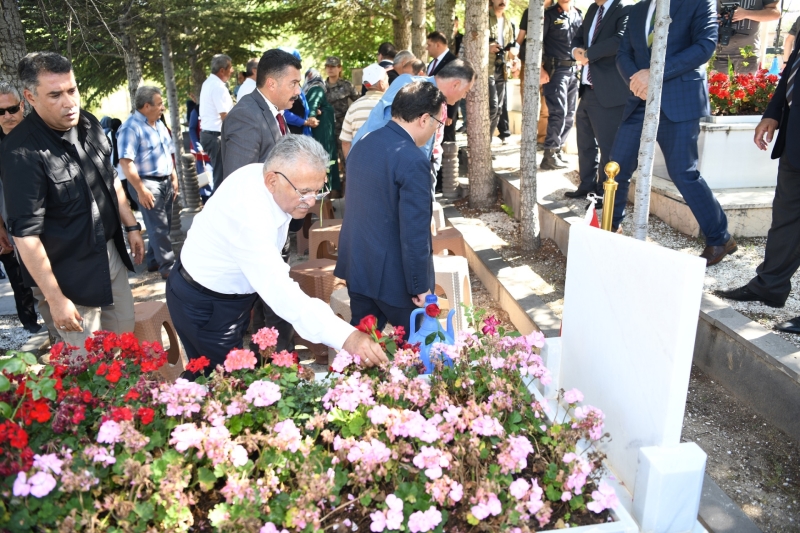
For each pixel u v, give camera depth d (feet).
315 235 18.58
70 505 5.98
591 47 18.22
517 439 6.65
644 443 6.97
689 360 6.35
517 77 35.47
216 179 26.37
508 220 22.44
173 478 6.16
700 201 14.37
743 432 10.86
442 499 6.16
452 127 29.63
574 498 6.53
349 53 54.75
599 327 7.80
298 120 24.94
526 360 7.95
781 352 10.77
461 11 50.88
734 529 8.69
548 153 24.61
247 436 6.76
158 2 28.81
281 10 40.11
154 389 7.20
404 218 10.23
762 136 12.93
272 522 6.13
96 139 10.90
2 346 16.63
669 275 6.37
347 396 7.18
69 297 10.52
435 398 7.73
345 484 6.60
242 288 9.60
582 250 8.16
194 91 42.91
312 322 8.25
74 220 10.25
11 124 12.75
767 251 12.56
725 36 21.11
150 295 19.57
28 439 6.74
